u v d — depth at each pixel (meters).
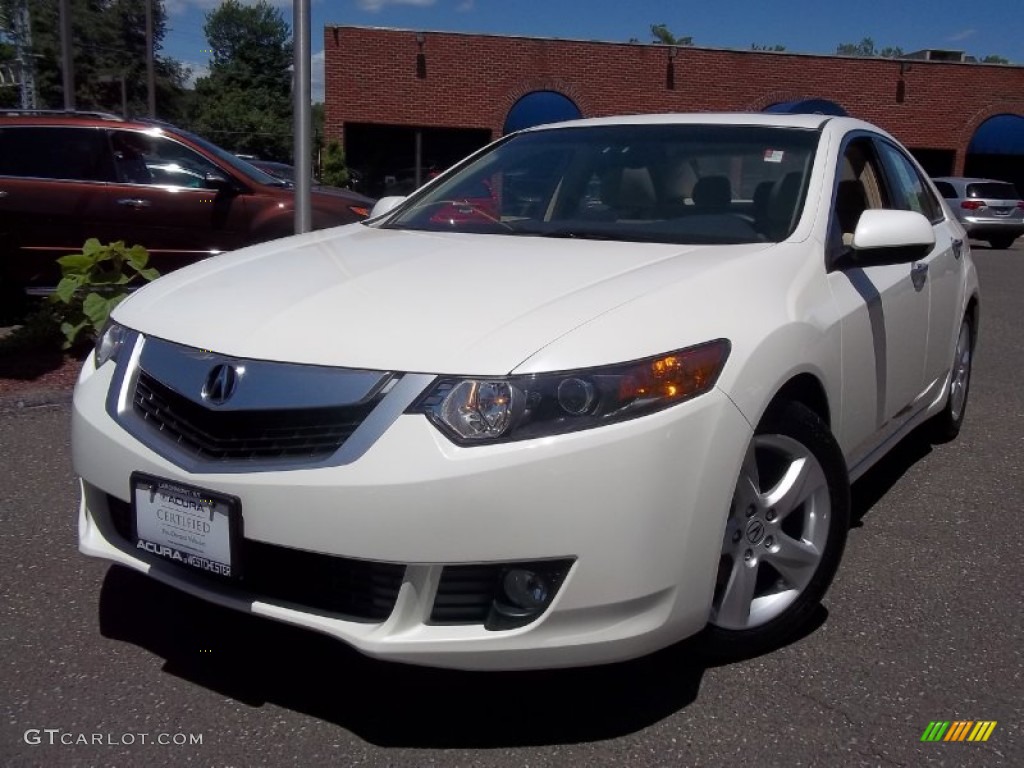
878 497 4.69
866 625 3.39
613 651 2.59
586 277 2.97
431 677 3.04
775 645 3.21
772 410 2.98
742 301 2.95
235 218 8.46
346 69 25.12
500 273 3.04
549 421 2.48
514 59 25.62
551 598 2.52
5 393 5.83
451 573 2.51
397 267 3.19
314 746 2.70
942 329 4.73
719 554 2.73
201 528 2.66
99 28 41.22
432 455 2.45
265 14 63.03
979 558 3.98
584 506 2.47
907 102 27.97
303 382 2.60
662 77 26.30
